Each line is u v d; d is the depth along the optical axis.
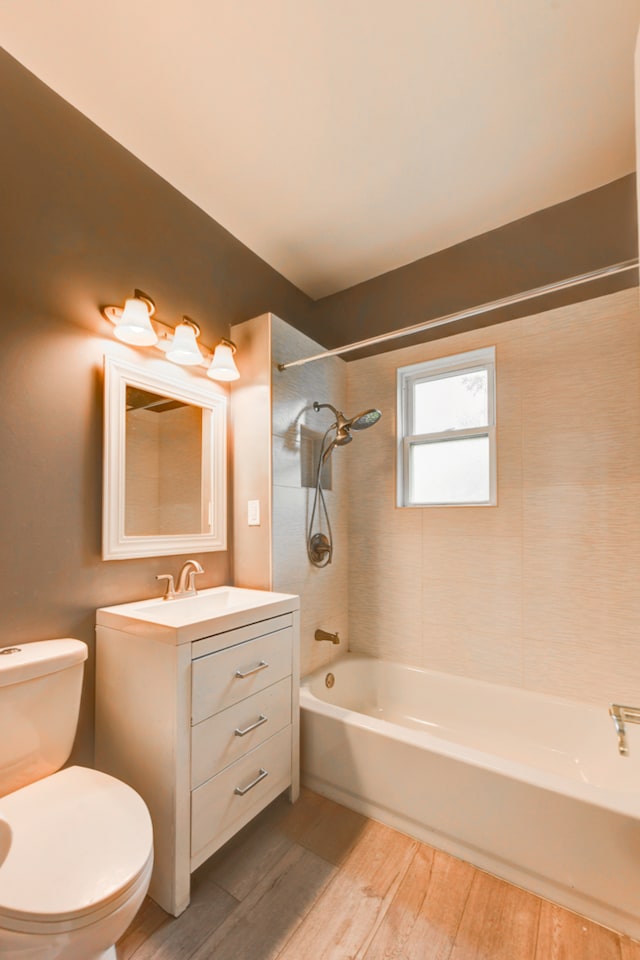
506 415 2.10
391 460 2.46
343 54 1.37
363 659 2.41
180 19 1.27
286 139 1.68
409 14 1.27
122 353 1.61
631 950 1.08
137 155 1.73
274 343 2.04
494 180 1.91
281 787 1.59
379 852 1.40
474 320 2.23
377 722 1.62
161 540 1.71
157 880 1.21
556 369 1.98
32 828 0.95
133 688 1.31
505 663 2.04
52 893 0.79
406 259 2.45
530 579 2.00
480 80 1.46
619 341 1.84
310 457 2.30
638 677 1.75
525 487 2.03
